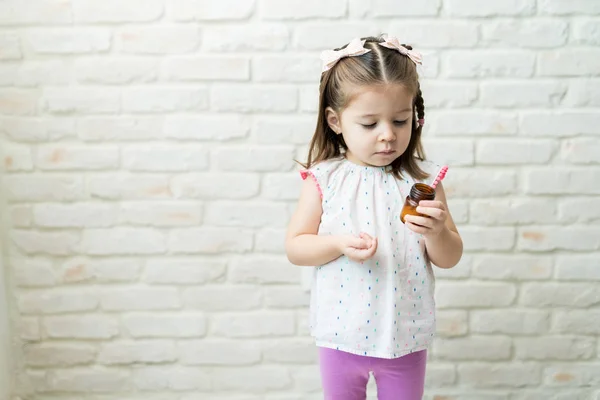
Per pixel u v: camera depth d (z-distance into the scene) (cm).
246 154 177
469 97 175
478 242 182
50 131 176
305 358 188
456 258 136
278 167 178
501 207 180
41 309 185
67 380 188
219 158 178
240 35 171
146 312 186
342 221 135
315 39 171
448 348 188
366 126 128
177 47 172
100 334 187
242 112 175
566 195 180
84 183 179
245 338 188
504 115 175
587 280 184
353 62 129
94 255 183
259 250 183
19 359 188
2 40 171
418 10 170
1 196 179
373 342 132
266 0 170
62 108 175
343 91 129
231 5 170
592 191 179
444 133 176
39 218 180
